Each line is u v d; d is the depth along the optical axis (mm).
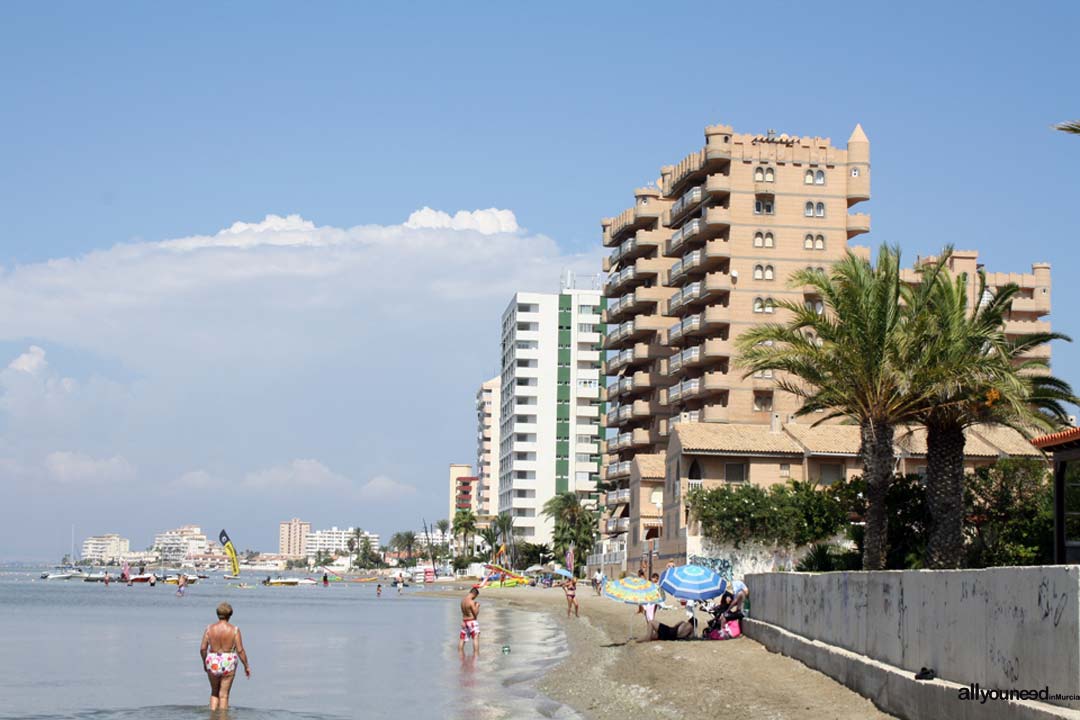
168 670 46219
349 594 170250
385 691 37812
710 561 77562
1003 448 84312
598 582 116188
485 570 176250
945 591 21031
